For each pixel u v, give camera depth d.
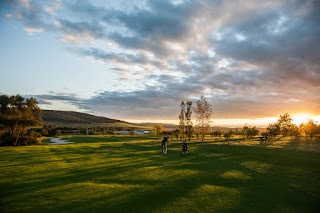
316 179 22.77
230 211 14.30
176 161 33.38
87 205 15.08
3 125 73.75
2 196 16.80
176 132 92.50
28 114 76.31
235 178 22.91
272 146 58.25
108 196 16.83
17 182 20.59
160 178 22.42
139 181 21.20
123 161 32.88
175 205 15.12
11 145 75.00
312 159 35.09
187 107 91.75
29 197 16.58
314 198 17.03
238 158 36.88
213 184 20.47
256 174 24.91
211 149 51.12
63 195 17.03
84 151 45.59
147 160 34.03
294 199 16.75
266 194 17.77
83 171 25.48
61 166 28.44
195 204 15.34
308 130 75.69
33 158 34.97
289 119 82.62
